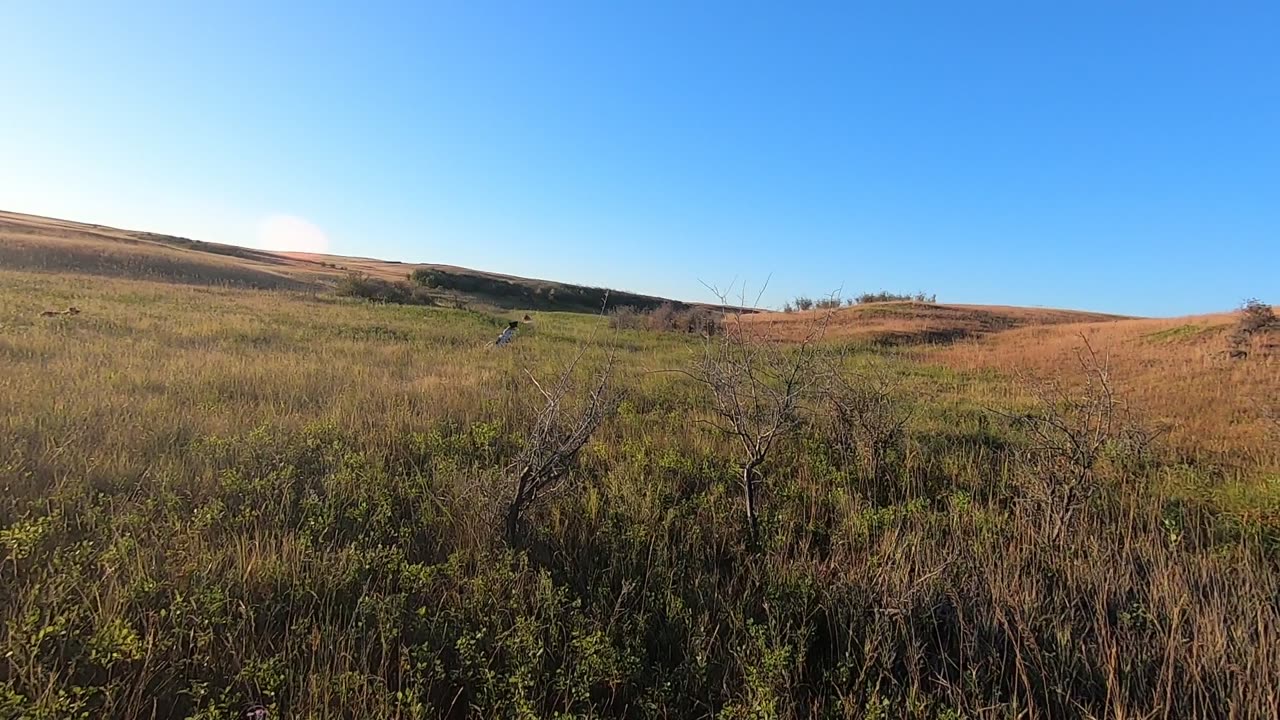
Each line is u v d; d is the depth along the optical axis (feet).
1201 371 50.11
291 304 83.66
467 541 14.39
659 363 49.29
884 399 25.75
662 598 12.57
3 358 29.89
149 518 13.83
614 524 15.90
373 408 25.77
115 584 10.87
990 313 136.15
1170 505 19.40
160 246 175.52
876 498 19.76
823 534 16.76
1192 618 12.44
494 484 16.42
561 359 47.01
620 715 10.04
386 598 11.26
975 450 26.09
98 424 19.81
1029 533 16.28
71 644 9.71
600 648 10.35
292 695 8.99
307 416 23.88
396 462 19.85
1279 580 14.14
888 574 13.28
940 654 11.29
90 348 34.42
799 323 110.63
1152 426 30.50
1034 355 66.69
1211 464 24.61
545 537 14.88
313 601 11.50
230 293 94.32
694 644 10.95
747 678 10.08
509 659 10.37
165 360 33.22
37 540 12.06
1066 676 10.89
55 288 71.26
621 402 29.48
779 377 20.54
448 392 29.81
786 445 23.45
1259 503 19.43
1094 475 20.21
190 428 20.85
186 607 10.38
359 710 8.89
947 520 17.33
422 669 10.10
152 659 9.52
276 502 15.84
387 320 72.84
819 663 11.34
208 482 16.16
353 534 14.57
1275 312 73.05
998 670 11.12
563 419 21.71
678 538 15.74
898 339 95.25
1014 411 33.94
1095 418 26.17
